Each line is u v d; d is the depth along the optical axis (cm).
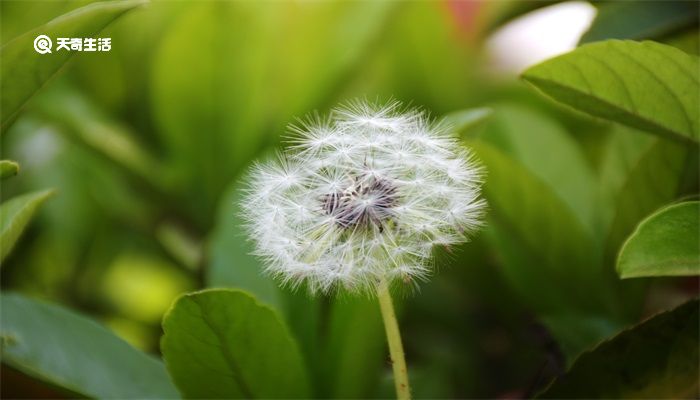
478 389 31
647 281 28
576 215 29
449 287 32
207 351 23
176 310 22
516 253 29
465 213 23
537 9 31
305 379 24
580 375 24
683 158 26
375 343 26
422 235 23
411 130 23
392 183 23
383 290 22
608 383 23
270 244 23
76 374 25
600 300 28
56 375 24
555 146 31
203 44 32
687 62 23
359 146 23
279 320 23
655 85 23
